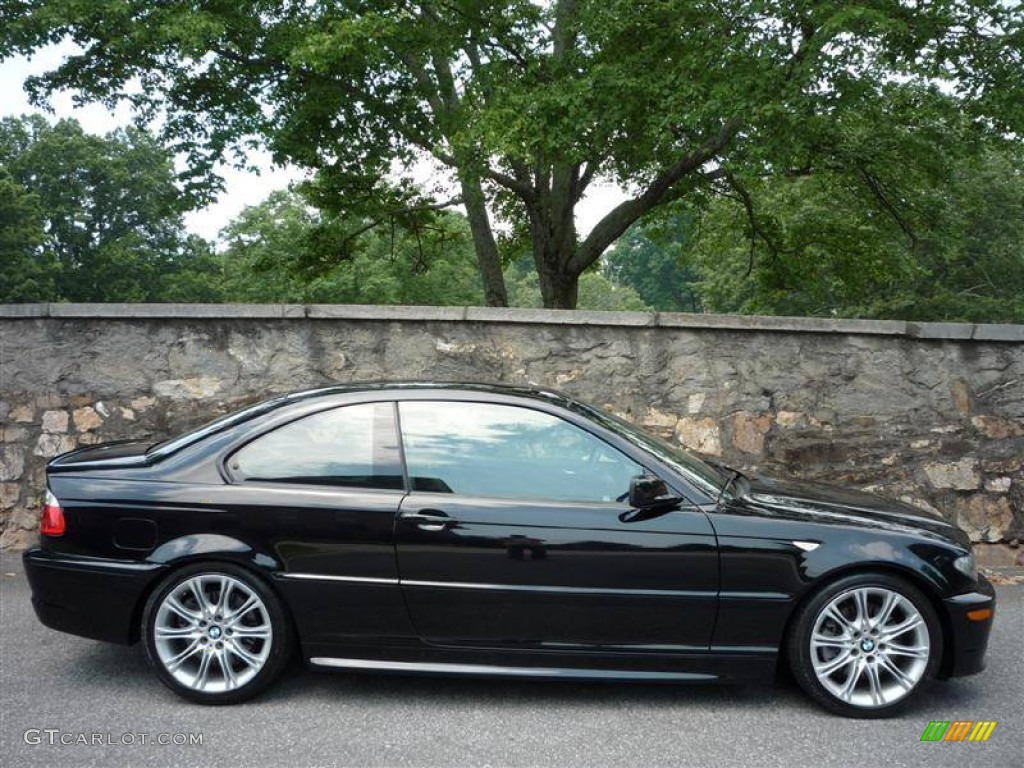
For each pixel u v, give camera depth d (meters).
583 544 3.58
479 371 6.73
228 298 46.22
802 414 6.72
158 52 14.28
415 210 19.16
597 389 6.73
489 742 3.33
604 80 12.70
